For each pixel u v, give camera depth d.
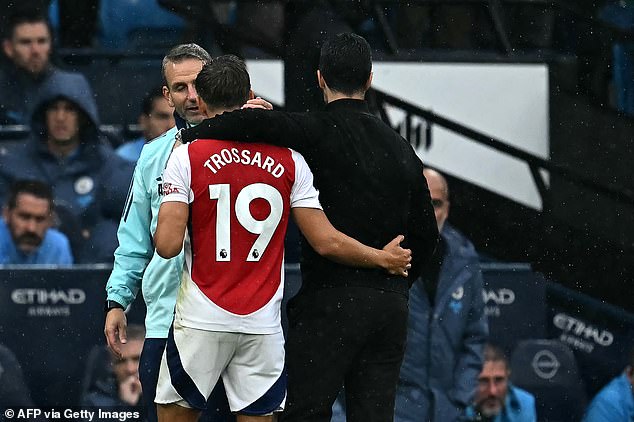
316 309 17.83
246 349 17.61
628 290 30.80
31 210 29.08
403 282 18.22
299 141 17.72
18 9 31.45
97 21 33.84
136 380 26.89
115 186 30.09
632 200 30.45
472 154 30.55
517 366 28.03
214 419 19.72
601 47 32.62
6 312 26.91
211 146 17.38
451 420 27.20
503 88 30.73
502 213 30.69
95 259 29.64
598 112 31.00
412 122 30.36
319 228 17.48
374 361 18.11
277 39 30.91
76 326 27.06
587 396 30.08
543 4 32.38
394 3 30.98
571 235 30.75
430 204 18.55
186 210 17.25
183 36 31.55
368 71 18.28
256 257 17.52
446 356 27.39
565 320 30.45
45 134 30.39
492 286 28.34
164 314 19.59
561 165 30.28
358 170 17.80
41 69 31.19
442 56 30.67
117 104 32.25
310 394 17.83
